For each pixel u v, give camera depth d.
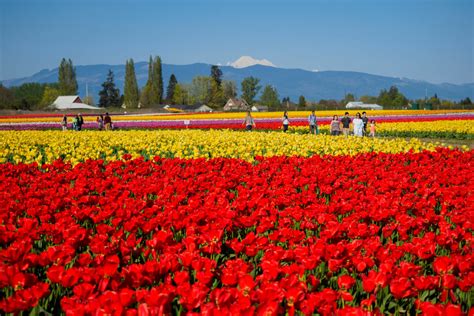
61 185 10.93
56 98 161.25
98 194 10.76
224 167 13.05
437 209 9.41
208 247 5.80
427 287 4.75
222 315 3.86
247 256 6.29
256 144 21.55
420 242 5.95
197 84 168.38
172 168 13.07
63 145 21.52
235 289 4.36
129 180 11.89
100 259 5.31
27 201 8.32
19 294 4.33
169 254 5.20
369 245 5.62
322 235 6.28
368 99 199.50
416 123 43.00
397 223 7.19
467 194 9.71
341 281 4.80
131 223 6.73
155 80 167.62
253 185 10.84
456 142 32.97
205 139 24.42
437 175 11.77
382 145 21.00
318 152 19.36
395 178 11.43
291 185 10.12
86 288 4.38
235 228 7.33
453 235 6.48
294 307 4.35
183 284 4.40
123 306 4.14
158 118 71.44
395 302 5.14
